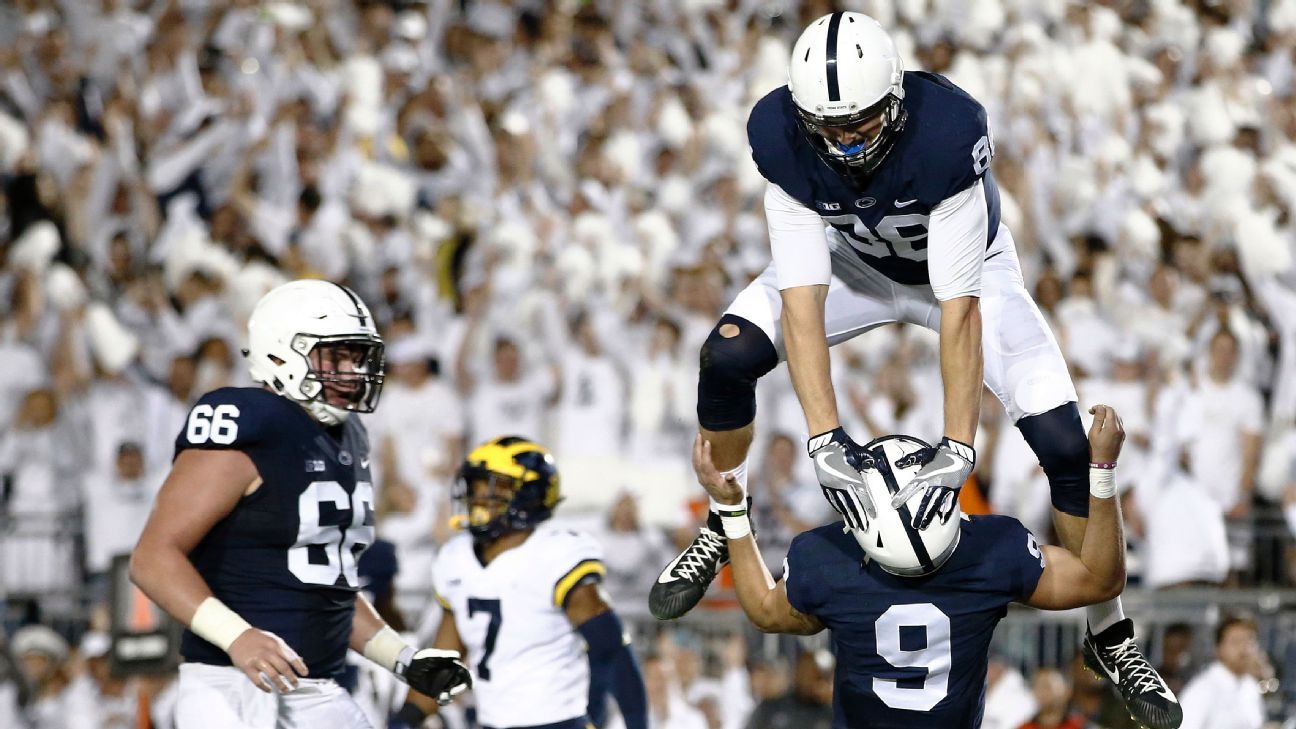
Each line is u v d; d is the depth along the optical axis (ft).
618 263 104.53
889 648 35.86
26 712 74.95
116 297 100.73
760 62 133.28
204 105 116.67
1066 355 95.25
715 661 75.36
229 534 37.22
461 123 117.08
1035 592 36.09
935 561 34.55
